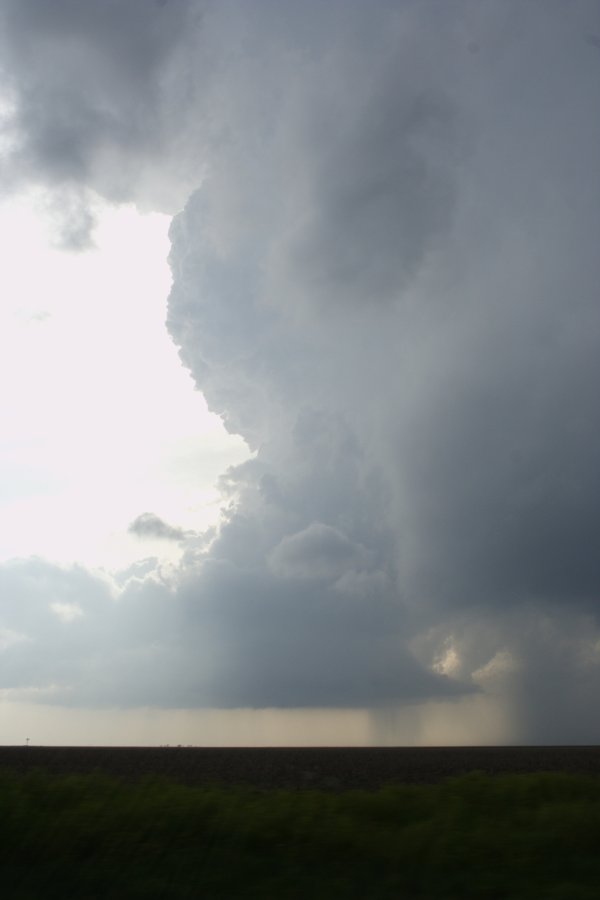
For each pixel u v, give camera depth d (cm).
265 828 1745
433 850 1588
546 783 2353
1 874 1541
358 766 5831
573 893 1396
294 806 1928
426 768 5572
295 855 1630
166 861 1583
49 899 1421
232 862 1573
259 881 1488
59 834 1695
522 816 1933
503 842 1680
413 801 2156
